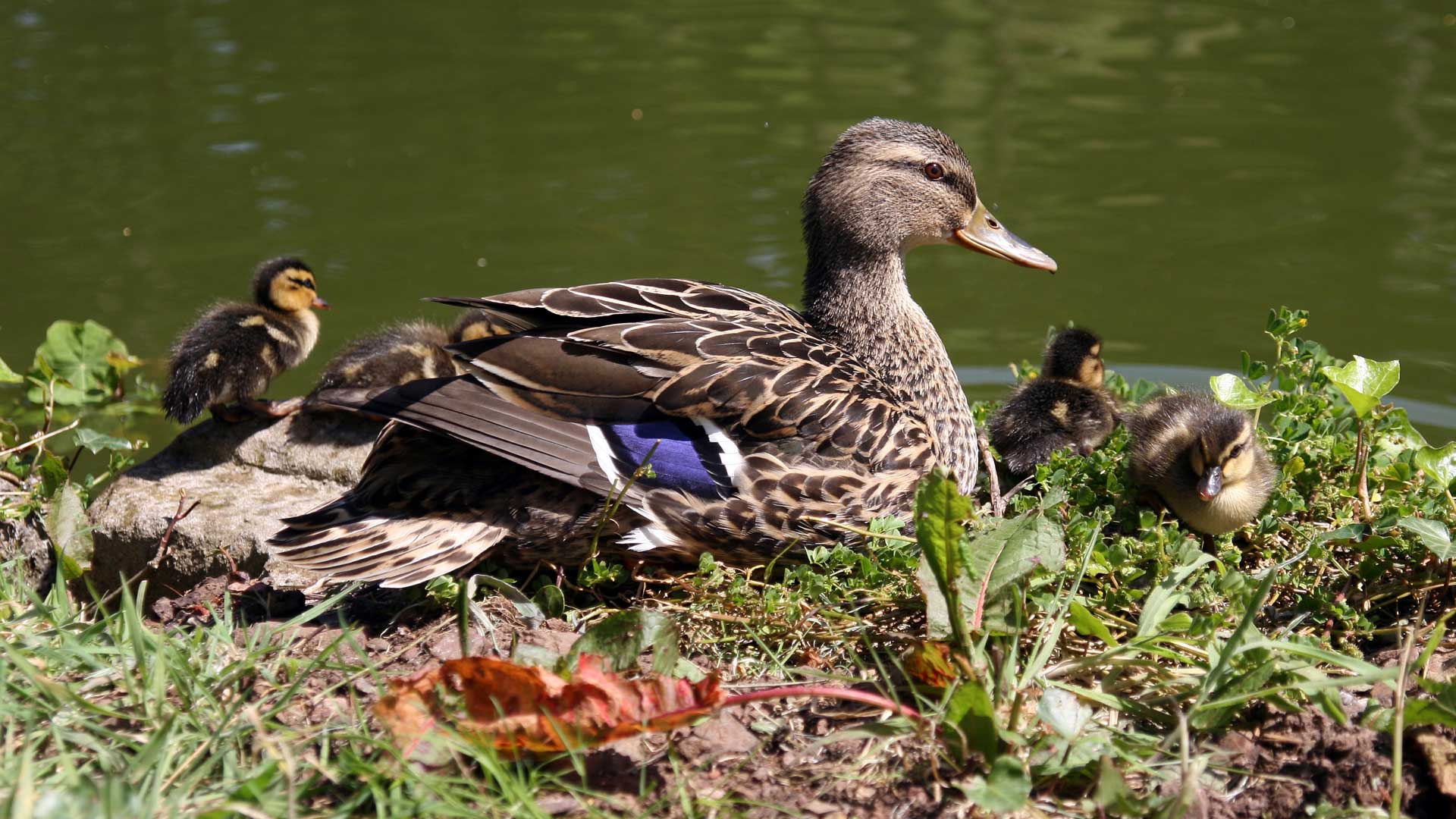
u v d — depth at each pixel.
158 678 4.22
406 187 11.72
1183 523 5.52
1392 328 9.25
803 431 5.23
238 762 4.02
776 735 4.30
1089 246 10.70
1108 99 13.61
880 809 3.96
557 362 5.12
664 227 10.96
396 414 4.89
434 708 4.02
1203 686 4.20
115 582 6.18
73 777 3.70
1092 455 5.91
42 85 13.81
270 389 8.87
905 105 13.45
